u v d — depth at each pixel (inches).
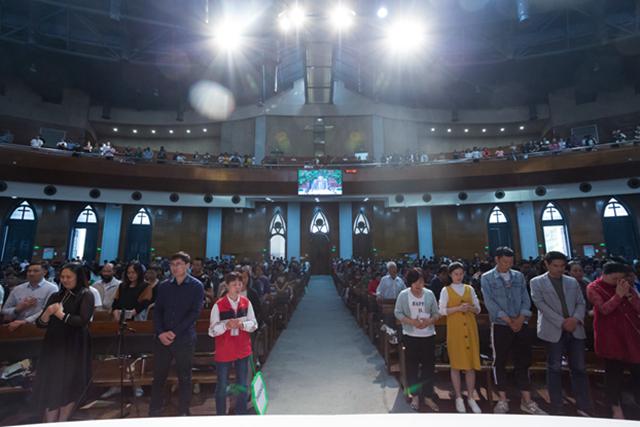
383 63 761.6
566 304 130.1
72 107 800.3
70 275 116.8
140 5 629.0
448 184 650.2
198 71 781.3
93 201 606.5
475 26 684.1
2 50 655.8
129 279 170.6
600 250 593.6
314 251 762.8
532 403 133.7
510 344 134.5
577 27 688.4
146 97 861.8
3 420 129.5
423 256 693.9
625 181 542.0
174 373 148.6
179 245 693.9
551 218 642.2
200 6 629.9
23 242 601.3
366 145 822.5
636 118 729.0
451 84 825.5
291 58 786.8
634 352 116.3
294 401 151.9
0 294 154.5
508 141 919.7
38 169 542.9
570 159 568.1
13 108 721.6
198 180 640.4
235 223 737.0
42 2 591.2
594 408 134.2
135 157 624.4
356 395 157.4
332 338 266.1
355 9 607.5
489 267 238.2
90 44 672.4
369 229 755.4
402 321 145.3
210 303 223.3
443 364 159.3
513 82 807.7
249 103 871.1
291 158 751.7
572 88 800.9
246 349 131.4
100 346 161.2
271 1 597.9
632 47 644.1
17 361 146.3
